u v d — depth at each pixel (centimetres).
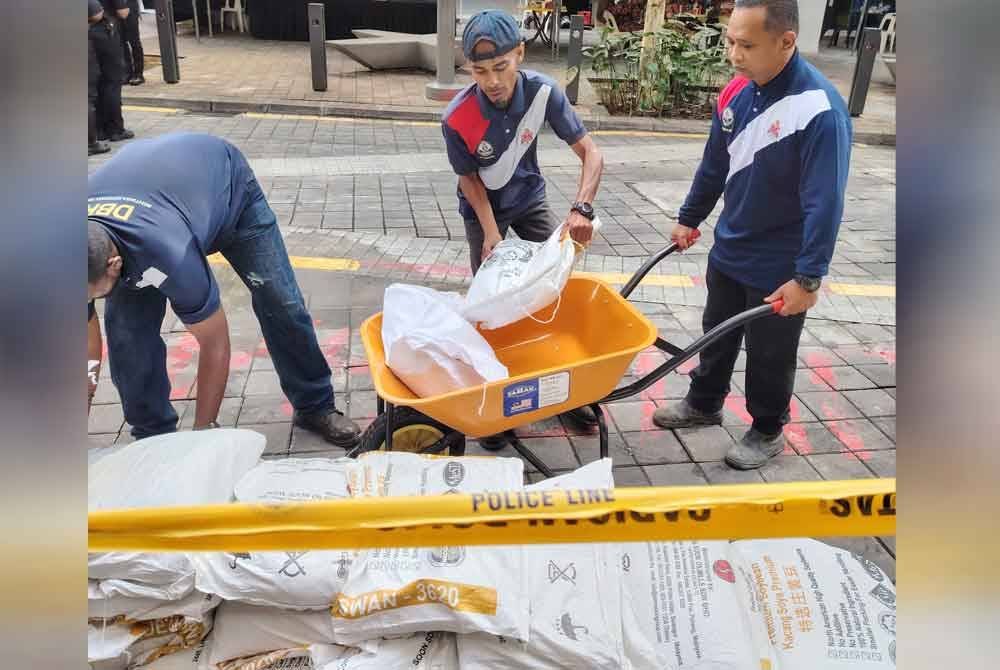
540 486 233
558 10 1420
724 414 373
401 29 1470
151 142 269
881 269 557
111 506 210
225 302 467
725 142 298
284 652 207
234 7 1528
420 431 281
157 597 199
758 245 292
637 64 1058
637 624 207
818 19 1469
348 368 402
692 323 462
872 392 397
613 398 274
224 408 365
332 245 555
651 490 156
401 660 199
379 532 154
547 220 365
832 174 251
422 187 700
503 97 306
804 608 219
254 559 204
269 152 802
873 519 153
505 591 202
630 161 825
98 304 450
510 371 307
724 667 197
